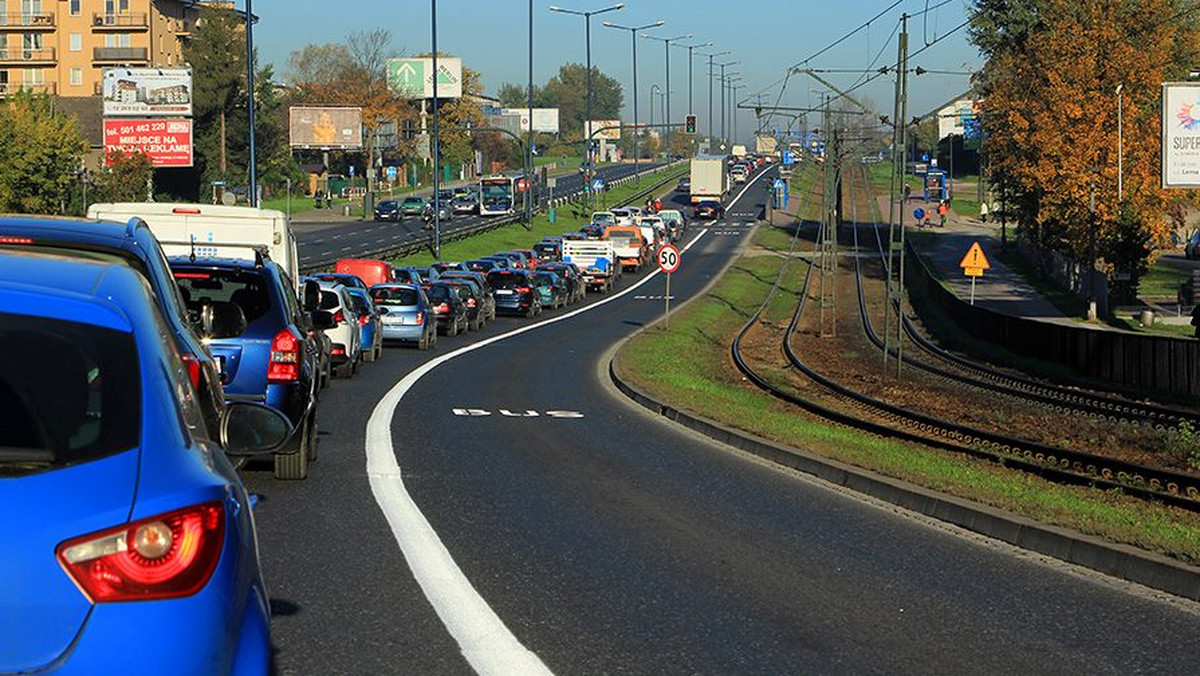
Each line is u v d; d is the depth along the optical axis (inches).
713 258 3799.2
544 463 638.5
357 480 555.8
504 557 414.9
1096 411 1159.0
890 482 588.7
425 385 1047.0
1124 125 2418.8
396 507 494.3
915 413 1058.1
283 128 5787.4
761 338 2062.0
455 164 7234.3
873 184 6742.1
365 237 3526.1
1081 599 395.2
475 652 306.7
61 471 136.5
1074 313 2381.9
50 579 132.2
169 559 136.9
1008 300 2625.5
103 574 133.6
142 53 4918.8
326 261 2667.3
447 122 7194.9
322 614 336.5
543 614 345.7
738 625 343.0
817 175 7416.3
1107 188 2425.0
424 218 4215.1
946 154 7824.8
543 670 294.7
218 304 530.3
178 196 4291.3
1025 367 1652.3
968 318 2126.0
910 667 310.8
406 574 385.1
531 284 2207.2
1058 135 2454.5
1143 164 2436.0
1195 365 1290.6
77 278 157.9
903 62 1477.6
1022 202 3024.1
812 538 475.5
